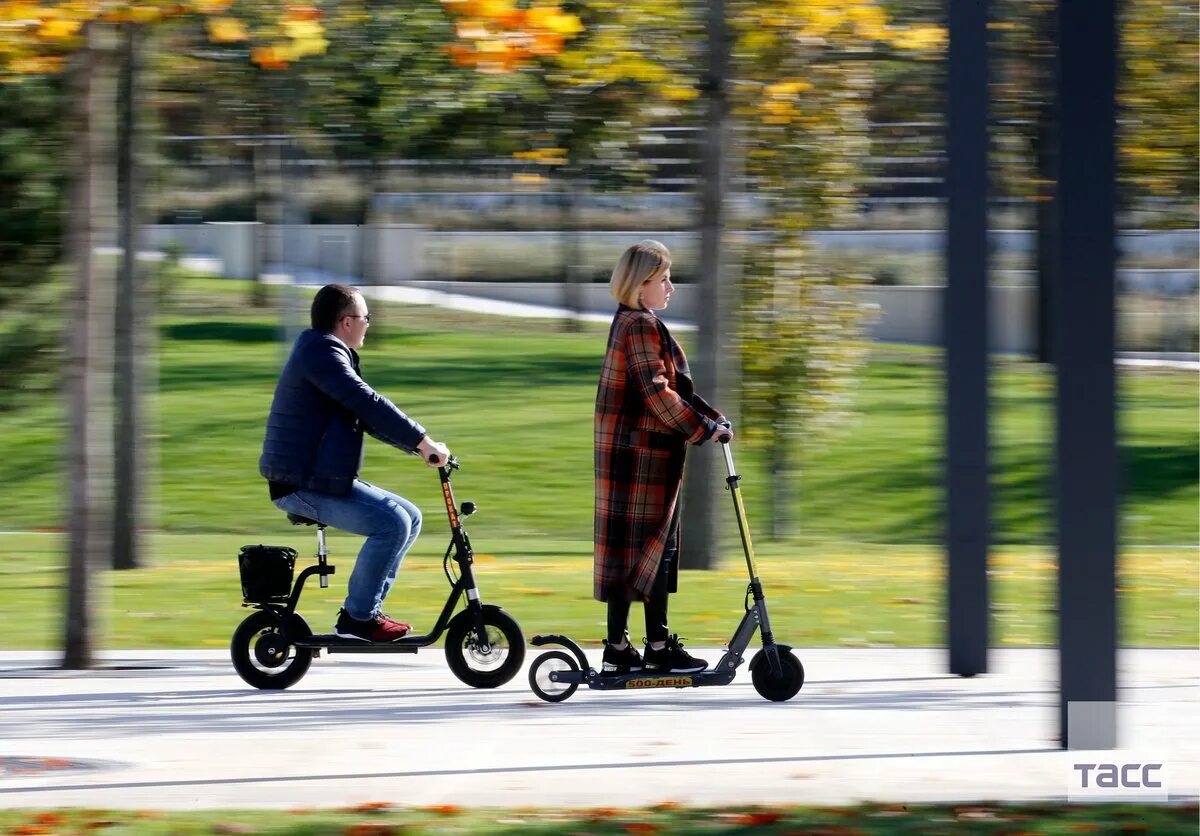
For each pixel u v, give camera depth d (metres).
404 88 46.69
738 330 57.09
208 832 17.66
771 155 52.28
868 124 51.94
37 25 28.58
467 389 102.44
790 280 56.66
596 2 37.53
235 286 158.88
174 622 36.22
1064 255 21.30
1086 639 22.30
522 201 173.25
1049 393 24.14
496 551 53.41
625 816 18.38
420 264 166.88
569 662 26.58
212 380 103.56
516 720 24.98
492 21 29.91
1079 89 21.02
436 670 29.92
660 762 21.77
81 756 22.25
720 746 22.88
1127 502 69.19
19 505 69.00
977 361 28.56
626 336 25.34
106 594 40.62
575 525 65.56
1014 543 59.34
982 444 28.81
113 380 49.66
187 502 69.31
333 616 36.19
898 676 29.11
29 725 24.67
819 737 23.53
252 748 22.84
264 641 27.58
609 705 26.28
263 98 49.34
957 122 28.02
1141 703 26.22
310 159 115.38
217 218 174.75
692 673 26.03
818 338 57.22
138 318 49.69
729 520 66.31
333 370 26.78
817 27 42.00
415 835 17.42
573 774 21.02
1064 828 17.84
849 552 55.59
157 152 56.72
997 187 46.31
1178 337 130.38
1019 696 27.00
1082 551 22.05
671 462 25.70
